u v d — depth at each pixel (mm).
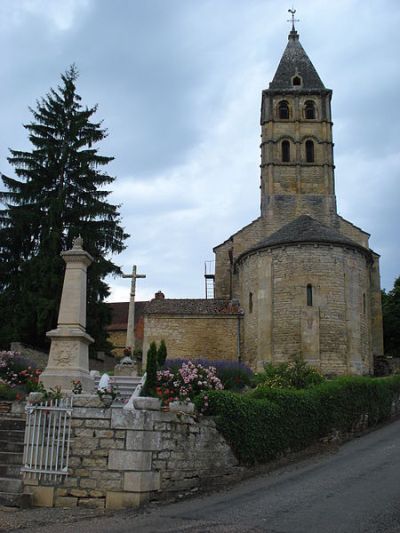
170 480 11047
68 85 33781
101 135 33688
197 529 8375
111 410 10586
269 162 39969
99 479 10320
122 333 53156
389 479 11891
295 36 45250
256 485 12039
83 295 16281
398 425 21297
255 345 32188
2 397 15609
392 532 8008
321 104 41250
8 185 31703
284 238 32375
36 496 10312
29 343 29281
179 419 11508
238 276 37438
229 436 13070
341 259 31578
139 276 28391
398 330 46719
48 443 10539
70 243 30375
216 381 14508
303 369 21672
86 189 33031
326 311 30562
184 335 34625
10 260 31016
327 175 39719
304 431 16547
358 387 20516
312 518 8945
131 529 8469
